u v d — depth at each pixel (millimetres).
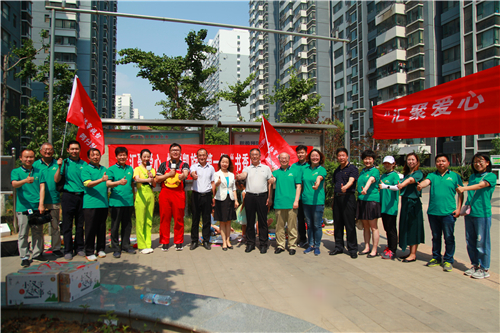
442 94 4918
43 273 3150
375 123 5961
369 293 3793
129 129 8359
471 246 4430
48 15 33906
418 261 5113
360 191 5320
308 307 3412
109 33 51188
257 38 61531
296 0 46219
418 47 28516
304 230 6129
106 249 5699
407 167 5141
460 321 3125
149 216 5602
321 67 42594
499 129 4152
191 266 4750
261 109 60219
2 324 2953
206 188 5727
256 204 5598
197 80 13914
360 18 35312
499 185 18250
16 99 27062
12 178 4602
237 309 3076
